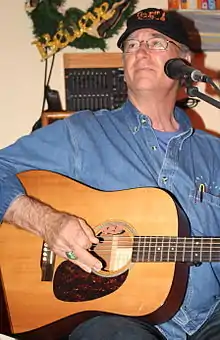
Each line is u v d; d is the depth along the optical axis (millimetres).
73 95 2314
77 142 1650
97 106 2330
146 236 1473
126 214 1516
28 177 1602
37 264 1522
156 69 1642
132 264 1457
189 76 1363
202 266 1516
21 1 2309
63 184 1584
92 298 1469
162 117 1712
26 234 1544
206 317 1521
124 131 1670
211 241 1422
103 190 1590
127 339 1296
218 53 2479
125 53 1701
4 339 1232
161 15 1688
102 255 1481
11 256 1535
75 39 2334
